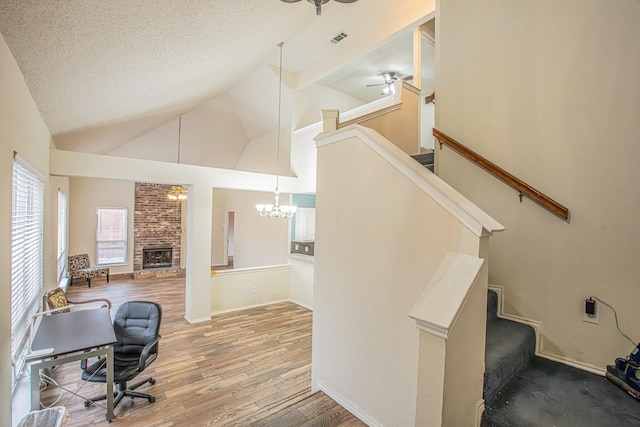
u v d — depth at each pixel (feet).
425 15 12.84
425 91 20.65
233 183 17.58
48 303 10.21
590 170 6.33
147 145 22.94
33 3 4.84
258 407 9.46
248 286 19.49
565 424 4.50
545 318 6.86
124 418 8.80
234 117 23.84
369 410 6.03
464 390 4.44
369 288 6.14
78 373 11.25
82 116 11.60
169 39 8.23
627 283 5.92
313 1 7.69
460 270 4.50
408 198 5.45
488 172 7.68
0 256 5.83
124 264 28.07
